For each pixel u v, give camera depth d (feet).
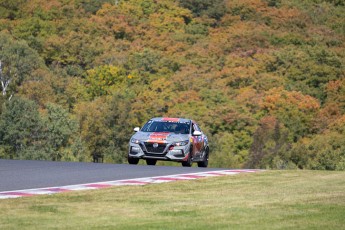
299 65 587.68
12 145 409.49
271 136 440.04
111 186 73.67
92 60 622.54
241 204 61.77
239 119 467.11
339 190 71.05
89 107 456.86
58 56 629.51
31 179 79.51
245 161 444.55
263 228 50.44
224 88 539.29
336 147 440.04
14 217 54.08
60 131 410.52
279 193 68.80
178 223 52.29
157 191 69.82
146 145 110.42
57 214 55.83
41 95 508.12
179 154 110.42
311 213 57.00
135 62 608.60
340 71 578.66
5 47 551.18
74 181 78.38
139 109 473.67
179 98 502.79
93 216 55.26
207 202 62.90
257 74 579.48
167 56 633.20
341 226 51.55
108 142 448.24
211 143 431.84
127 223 52.42
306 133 488.02
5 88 524.93
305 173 88.28
